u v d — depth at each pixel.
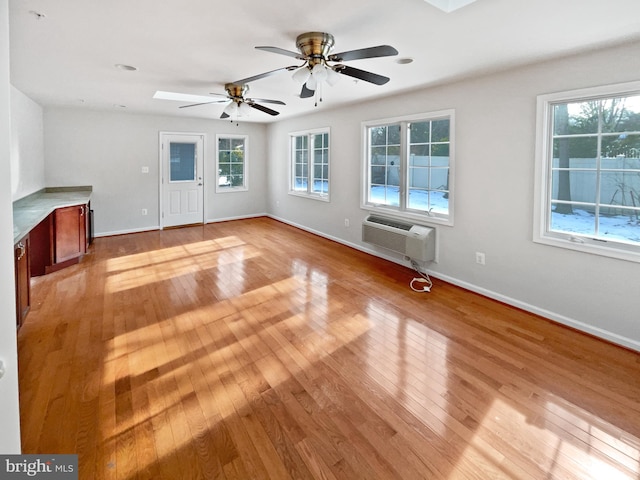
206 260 5.12
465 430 1.94
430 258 4.36
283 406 2.13
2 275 1.03
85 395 2.20
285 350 2.76
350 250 5.69
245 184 8.25
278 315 3.37
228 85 4.08
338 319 3.29
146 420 2.00
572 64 2.95
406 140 4.69
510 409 2.11
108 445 1.82
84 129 6.14
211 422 1.99
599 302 2.95
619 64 2.70
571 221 3.16
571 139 3.09
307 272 4.62
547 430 1.95
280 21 2.37
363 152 5.38
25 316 3.11
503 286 3.66
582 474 1.68
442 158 4.27
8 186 1.04
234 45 2.84
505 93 3.46
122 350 2.73
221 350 2.75
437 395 2.23
